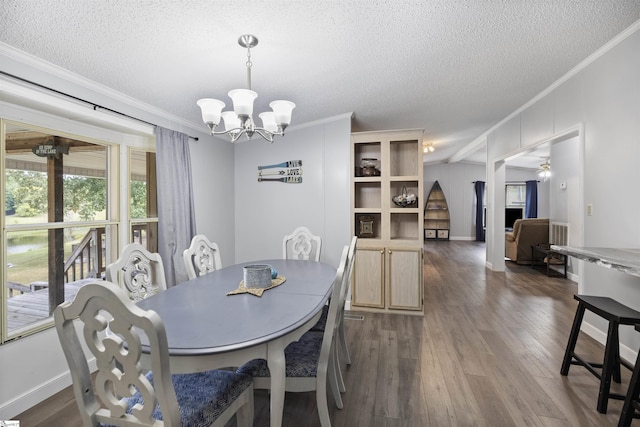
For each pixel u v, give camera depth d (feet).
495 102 11.52
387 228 11.35
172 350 3.64
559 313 10.80
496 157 15.84
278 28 5.96
